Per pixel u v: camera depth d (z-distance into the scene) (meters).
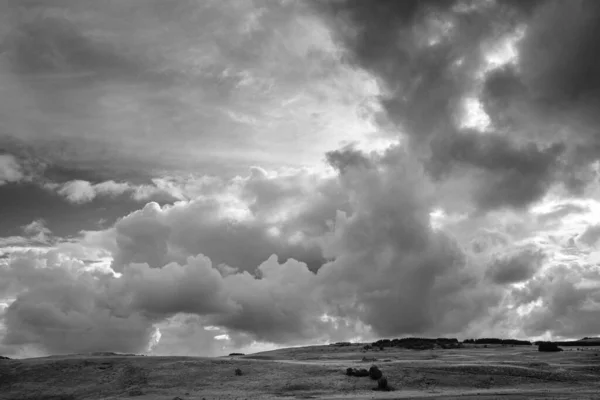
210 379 127.50
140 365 140.50
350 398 104.06
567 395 103.25
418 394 108.19
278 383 121.75
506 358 157.75
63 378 135.75
